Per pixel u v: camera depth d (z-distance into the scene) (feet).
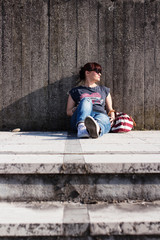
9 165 4.19
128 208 3.96
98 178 4.27
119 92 10.76
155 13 10.65
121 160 4.38
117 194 4.27
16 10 10.42
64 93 10.67
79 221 3.49
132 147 5.77
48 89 10.64
